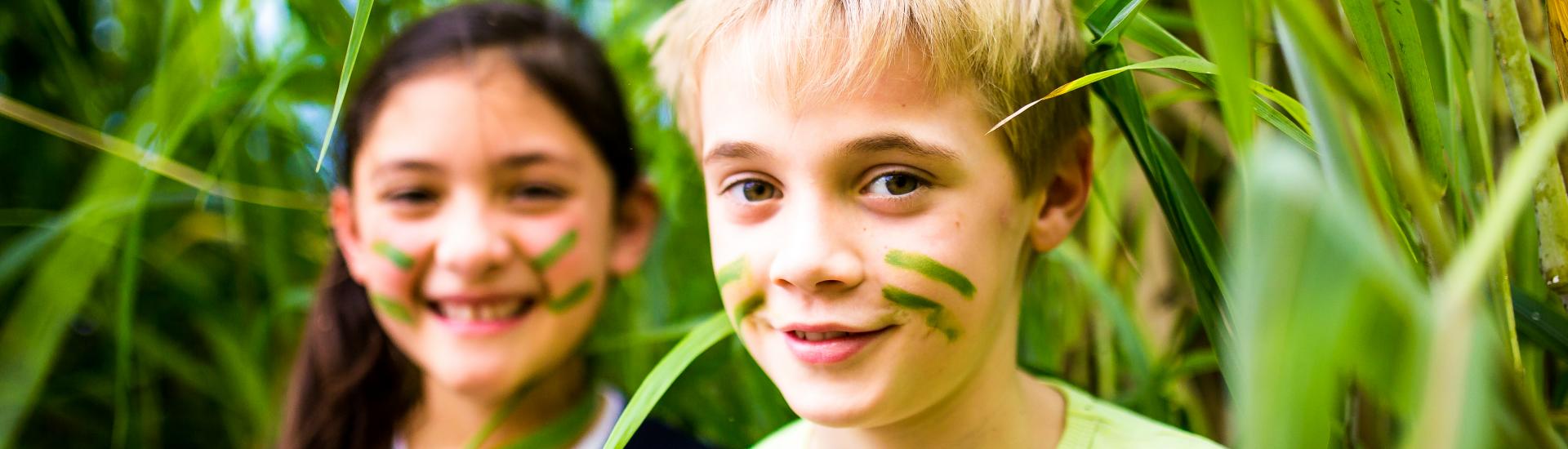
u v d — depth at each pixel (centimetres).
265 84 97
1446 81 63
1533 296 65
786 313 60
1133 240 97
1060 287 100
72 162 123
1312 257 32
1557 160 52
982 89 60
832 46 59
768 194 61
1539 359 66
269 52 113
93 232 101
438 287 89
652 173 113
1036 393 71
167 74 97
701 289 115
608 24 116
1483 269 31
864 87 58
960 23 59
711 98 64
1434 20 63
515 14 94
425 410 101
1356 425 69
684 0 74
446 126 87
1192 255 60
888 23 58
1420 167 59
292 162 120
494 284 88
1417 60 51
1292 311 31
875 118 58
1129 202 98
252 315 121
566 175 90
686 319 114
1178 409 96
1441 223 54
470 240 86
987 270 61
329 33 106
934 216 59
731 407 112
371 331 102
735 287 63
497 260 87
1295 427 30
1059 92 51
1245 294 33
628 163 98
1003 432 66
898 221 59
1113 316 85
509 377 90
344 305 102
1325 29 43
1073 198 69
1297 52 43
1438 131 51
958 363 61
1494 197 55
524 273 89
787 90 59
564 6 114
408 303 91
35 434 121
